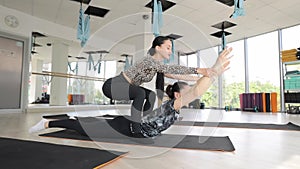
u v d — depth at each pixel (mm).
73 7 4473
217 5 4391
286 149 1358
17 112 4492
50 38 5828
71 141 1552
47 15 4918
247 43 6629
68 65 6266
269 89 6016
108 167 989
